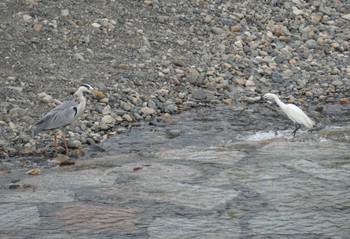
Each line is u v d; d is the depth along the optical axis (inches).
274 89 712.4
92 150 558.3
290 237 368.8
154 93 679.7
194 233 376.2
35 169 502.6
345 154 524.7
